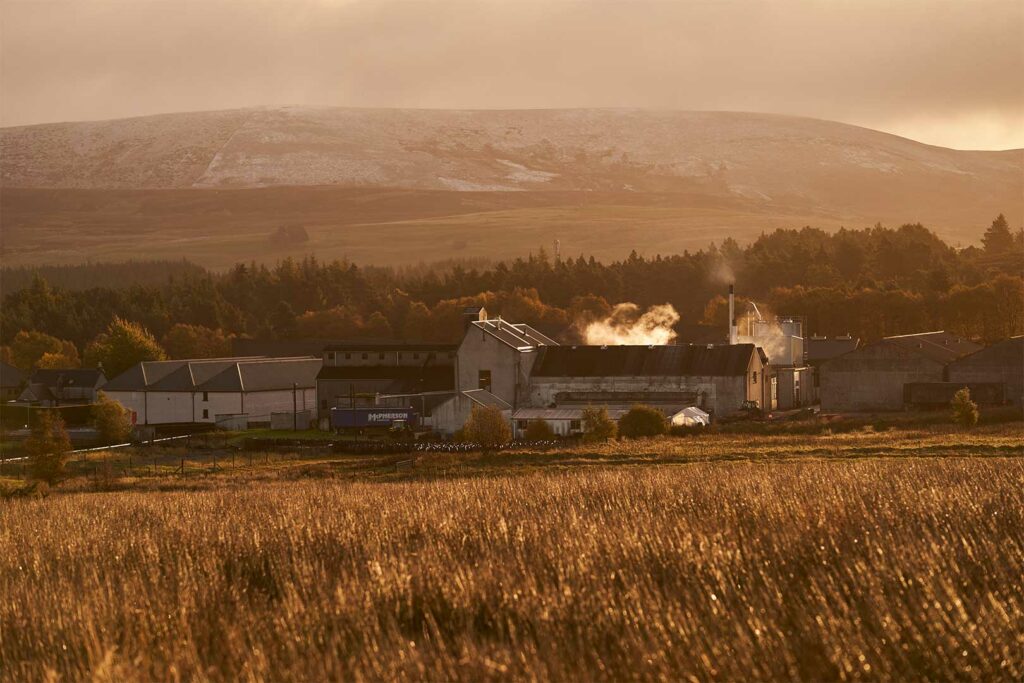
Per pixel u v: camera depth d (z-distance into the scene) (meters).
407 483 117.50
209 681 38.84
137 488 139.50
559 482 100.25
